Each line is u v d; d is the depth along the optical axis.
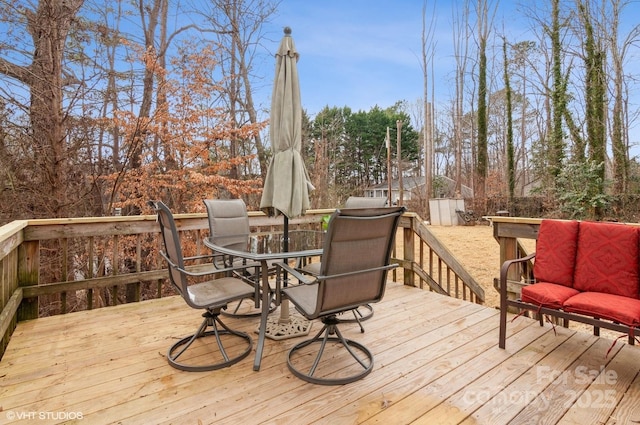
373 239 2.02
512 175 14.90
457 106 20.45
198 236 3.98
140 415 1.66
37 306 3.01
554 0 11.60
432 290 4.10
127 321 2.92
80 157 5.97
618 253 2.28
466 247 9.35
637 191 10.73
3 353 2.37
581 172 9.75
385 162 27.75
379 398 1.81
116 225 3.40
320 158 11.22
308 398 1.81
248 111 9.55
